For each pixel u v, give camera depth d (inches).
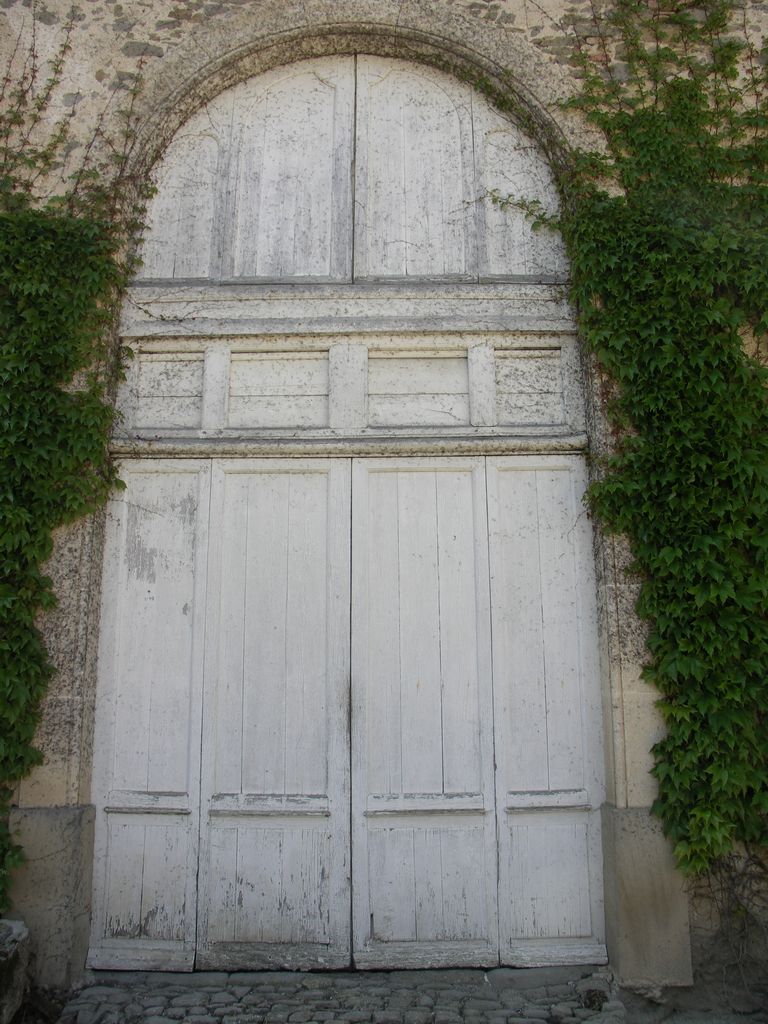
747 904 133.9
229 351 157.9
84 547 143.9
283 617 147.9
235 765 143.0
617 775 136.6
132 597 148.7
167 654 146.9
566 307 158.7
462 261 163.5
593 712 144.0
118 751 143.8
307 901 138.7
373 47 171.2
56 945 130.5
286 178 168.2
